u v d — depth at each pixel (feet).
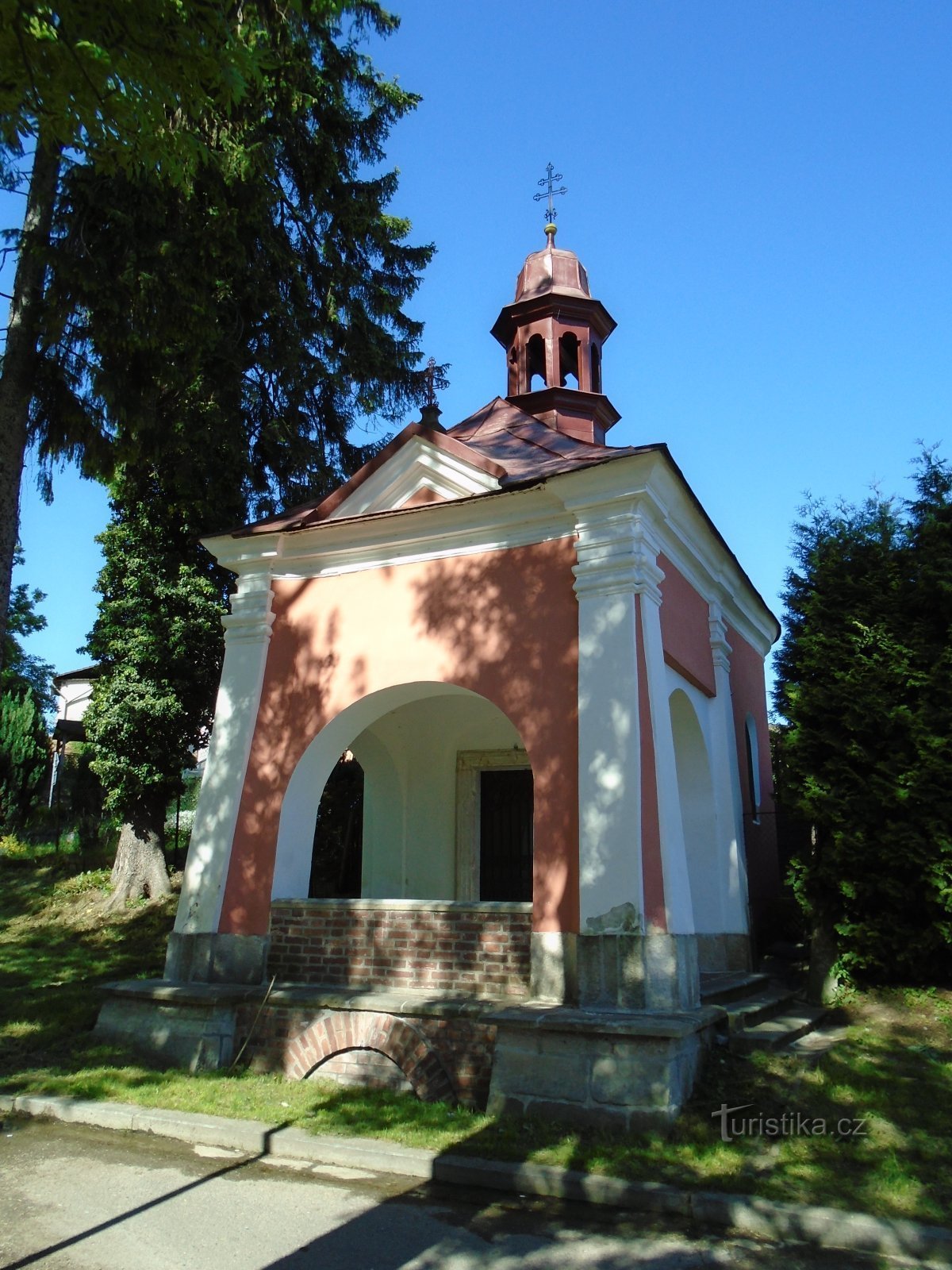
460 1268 15.44
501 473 30.19
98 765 47.29
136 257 33.81
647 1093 20.67
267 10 36.29
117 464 37.83
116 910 47.34
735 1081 22.35
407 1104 23.04
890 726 30.19
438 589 30.40
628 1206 17.84
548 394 43.27
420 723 41.16
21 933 45.55
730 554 35.94
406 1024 24.58
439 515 30.37
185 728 47.44
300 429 50.72
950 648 30.01
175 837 58.39
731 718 36.83
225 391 44.24
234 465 46.42
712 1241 16.43
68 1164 20.33
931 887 28.94
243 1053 26.76
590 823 25.14
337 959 27.89
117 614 48.47
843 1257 15.87
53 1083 25.22
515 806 40.55
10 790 73.67
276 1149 21.01
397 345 53.57
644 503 27.63
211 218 37.42
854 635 32.04
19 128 18.03
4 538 31.96
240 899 30.01
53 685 114.11
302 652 32.30
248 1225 17.13
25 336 33.24
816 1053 24.45
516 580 28.96
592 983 23.88
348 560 32.42
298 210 49.06
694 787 35.27
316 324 48.19
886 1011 28.58
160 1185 19.10
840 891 30.30
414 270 53.93
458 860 40.27
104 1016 29.01
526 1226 17.15
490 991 25.58
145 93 17.31
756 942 37.78
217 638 47.83
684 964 24.18
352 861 49.16
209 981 29.27
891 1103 21.29
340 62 48.70
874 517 36.17
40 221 34.27
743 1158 19.12
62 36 16.29
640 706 25.90
